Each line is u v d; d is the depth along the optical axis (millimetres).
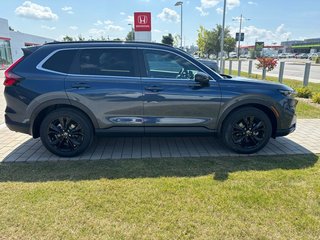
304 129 6023
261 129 4453
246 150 4484
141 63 4230
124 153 4562
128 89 4129
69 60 4172
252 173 3748
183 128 4320
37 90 4078
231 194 3176
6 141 5203
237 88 4270
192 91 4199
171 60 4273
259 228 2600
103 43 4258
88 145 4336
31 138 5387
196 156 4414
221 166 4004
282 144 5012
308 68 10781
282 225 2643
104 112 4176
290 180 3537
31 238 2465
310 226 2625
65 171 3840
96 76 4148
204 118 4297
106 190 3281
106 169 3898
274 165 4035
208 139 5277
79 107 4133
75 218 2736
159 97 4164
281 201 3035
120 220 2705
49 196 3143
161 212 2834
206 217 2752
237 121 4398
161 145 4953
